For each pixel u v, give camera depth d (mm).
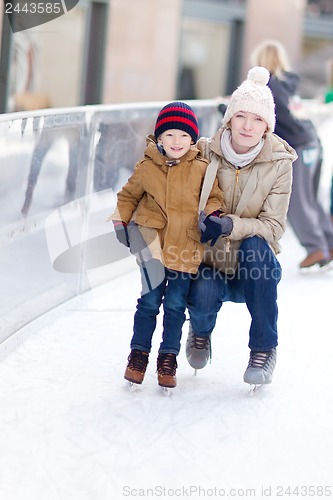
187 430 3670
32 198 4637
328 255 6656
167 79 11086
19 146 4352
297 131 6457
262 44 6438
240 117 3883
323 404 4055
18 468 3271
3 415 3717
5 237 4344
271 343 4020
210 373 4359
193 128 3877
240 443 3592
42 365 4348
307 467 3432
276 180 3988
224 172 3979
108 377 4227
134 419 3740
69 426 3645
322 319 5438
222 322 5211
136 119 5953
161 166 3922
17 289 4566
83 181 5312
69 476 3238
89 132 5305
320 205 6848
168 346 3975
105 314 5227
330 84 8414
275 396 4098
